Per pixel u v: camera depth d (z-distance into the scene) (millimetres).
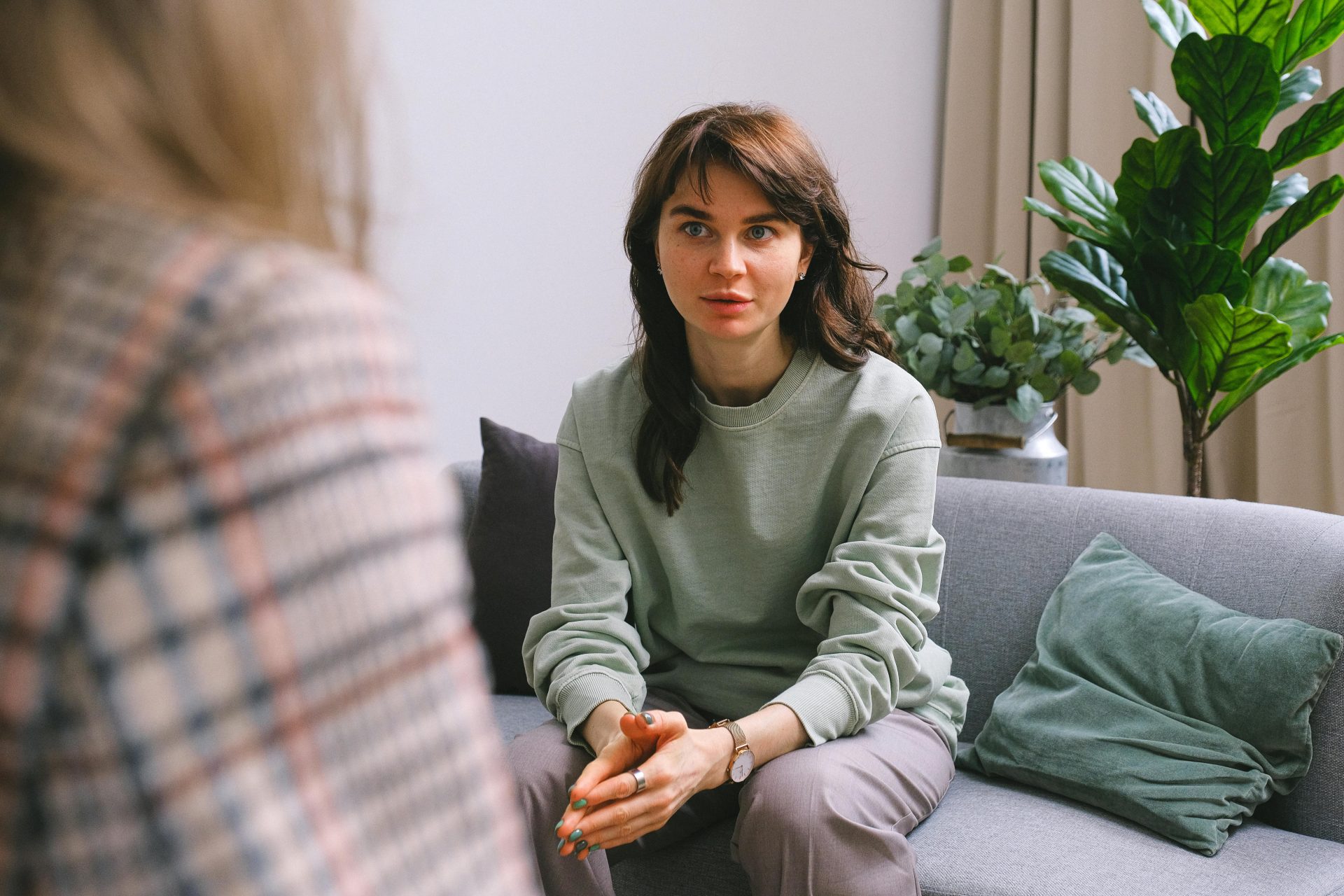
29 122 319
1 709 290
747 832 1274
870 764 1329
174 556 296
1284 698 1400
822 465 1483
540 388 2791
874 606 1407
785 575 1512
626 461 1543
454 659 346
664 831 1430
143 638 293
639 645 1498
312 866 305
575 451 1587
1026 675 1629
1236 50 1807
